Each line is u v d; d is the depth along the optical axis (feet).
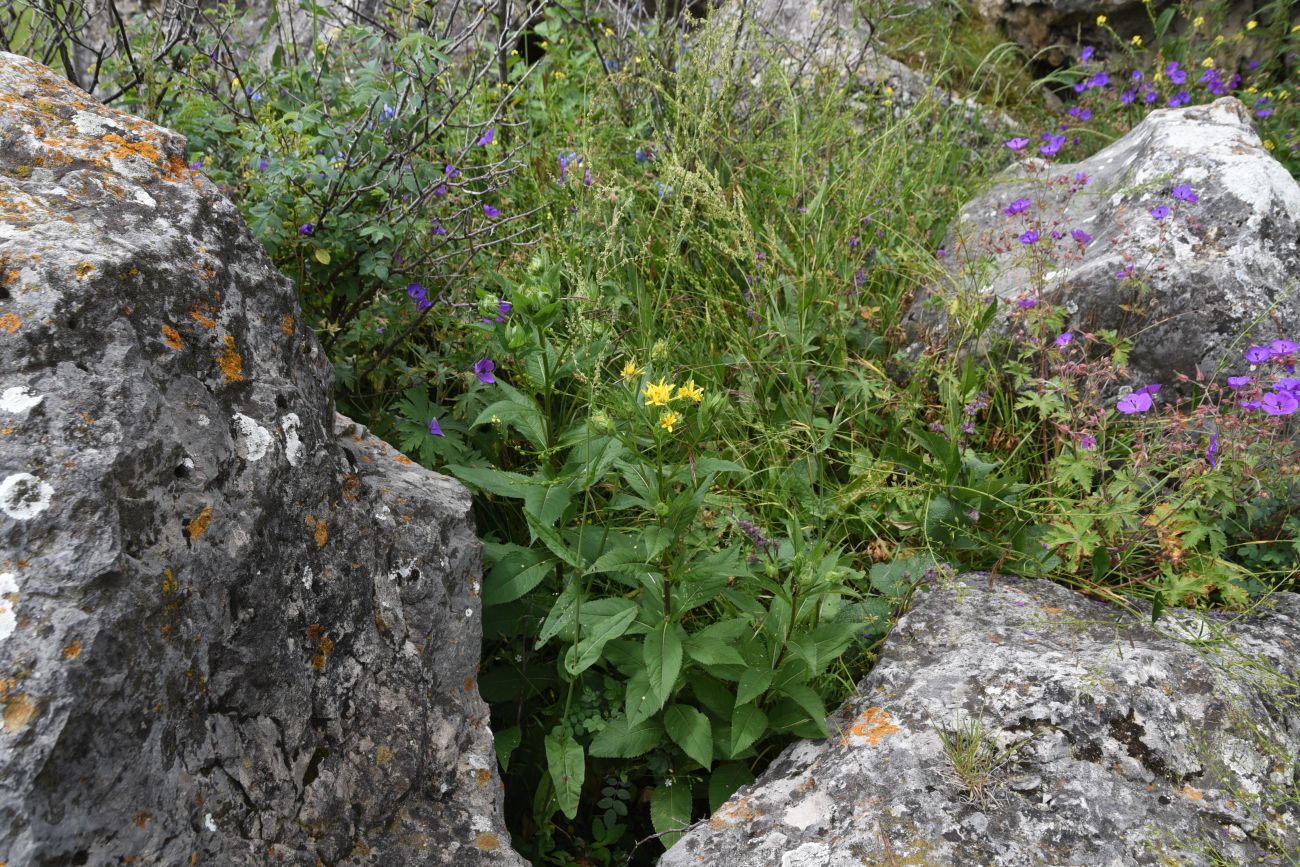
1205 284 10.91
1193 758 7.18
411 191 10.44
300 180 9.68
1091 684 7.55
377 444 8.18
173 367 5.80
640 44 15.02
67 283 5.41
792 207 13.25
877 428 11.23
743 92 15.38
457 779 6.81
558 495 8.13
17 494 4.79
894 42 19.44
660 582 7.84
